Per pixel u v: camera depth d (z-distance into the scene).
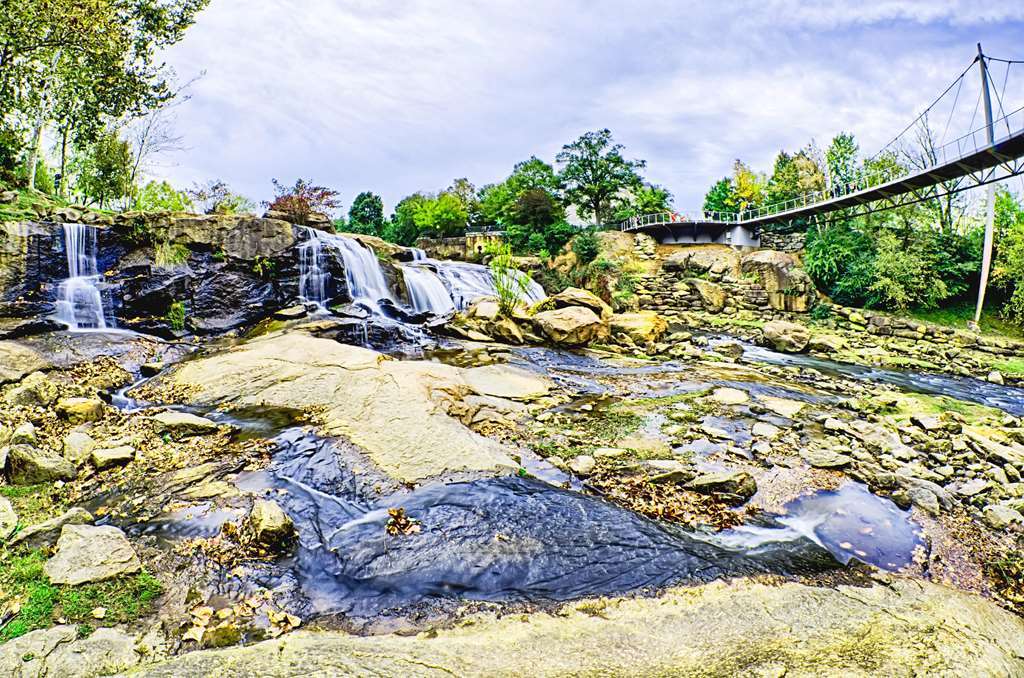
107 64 19.64
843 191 32.84
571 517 5.56
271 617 3.95
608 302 29.31
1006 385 15.98
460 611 4.05
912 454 8.37
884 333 23.02
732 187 59.28
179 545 4.84
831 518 6.15
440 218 50.50
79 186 32.53
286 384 9.30
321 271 17.28
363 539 5.11
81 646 3.39
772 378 14.20
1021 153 21.70
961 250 25.11
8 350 9.66
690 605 4.15
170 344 12.52
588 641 3.68
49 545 4.61
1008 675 3.54
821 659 3.53
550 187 54.78
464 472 6.50
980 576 5.20
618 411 10.19
